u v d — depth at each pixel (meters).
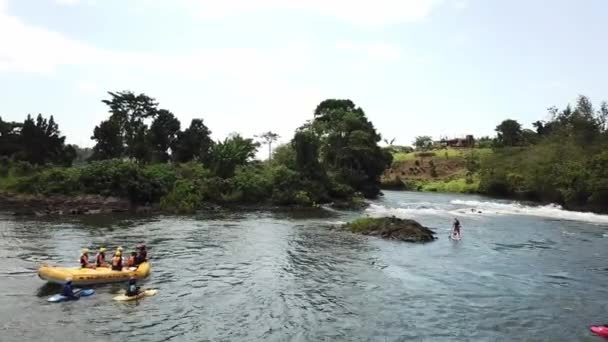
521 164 104.94
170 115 90.25
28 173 67.19
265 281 27.92
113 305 22.97
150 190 62.59
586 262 34.41
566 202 76.19
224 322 21.08
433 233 46.06
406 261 33.84
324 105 113.50
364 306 23.67
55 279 25.45
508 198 99.81
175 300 24.03
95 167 63.00
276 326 20.72
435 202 83.25
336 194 76.94
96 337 18.98
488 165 115.00
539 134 145.00
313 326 20.78
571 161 82.56
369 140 96.69
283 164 83.12
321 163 82.31
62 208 57.38
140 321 20.92
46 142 79.38
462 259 34.88
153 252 35.25
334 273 30.09
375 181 99.06
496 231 49.06
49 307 22.39
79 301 23.41
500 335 20.14
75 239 39.31
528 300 25.08
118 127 83.12
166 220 52.94
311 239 41.84
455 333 20.27
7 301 23.09
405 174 146.25
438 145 185.50
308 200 69.38
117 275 26.86
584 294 26.33
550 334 20.34
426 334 20.08
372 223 46.28
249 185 69.00
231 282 27.58
